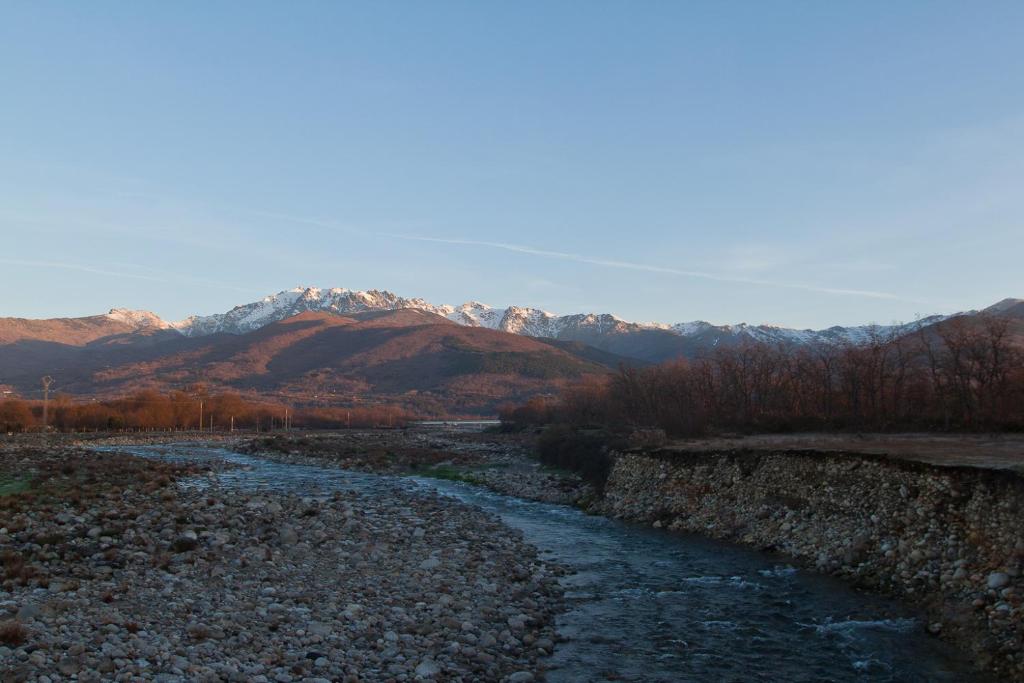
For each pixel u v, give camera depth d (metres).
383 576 24.81
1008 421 55.53
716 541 36.16
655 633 21.09
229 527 28.88
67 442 110.56
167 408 174.25
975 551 23.05
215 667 14.90
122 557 22.84
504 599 23.61
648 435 59.69
